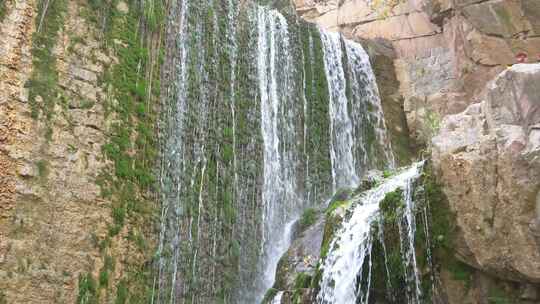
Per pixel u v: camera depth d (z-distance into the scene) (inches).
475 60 512.1
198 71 416.5
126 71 358.3
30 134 293.7
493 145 223.5
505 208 219.0
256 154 440.8
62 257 291.7
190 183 376.2
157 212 347.3
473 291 238.2
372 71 594.6
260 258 407.8
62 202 298.8
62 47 323.0
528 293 221.8
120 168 333.1
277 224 435.2
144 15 384.5
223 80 436.5
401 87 598.9
